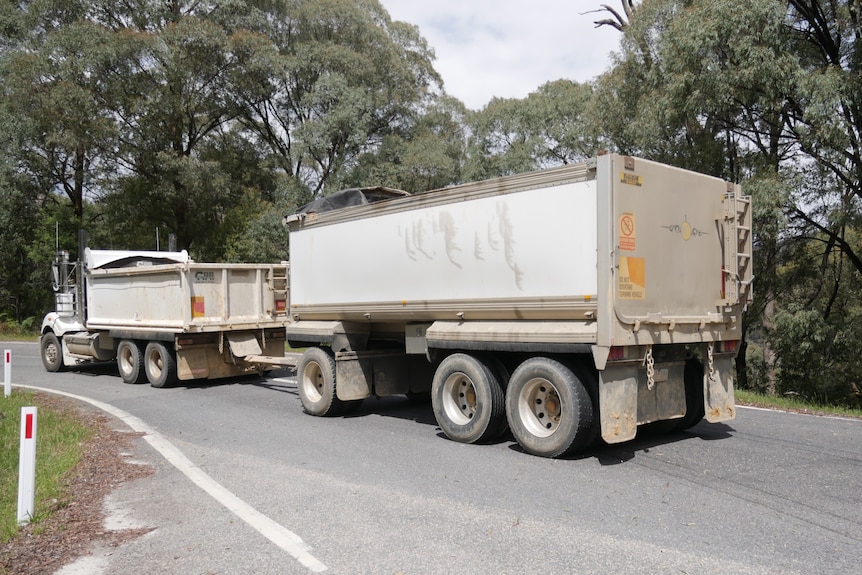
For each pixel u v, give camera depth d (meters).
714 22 15.58
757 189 15.97
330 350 10.67
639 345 7.22
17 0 38.84
